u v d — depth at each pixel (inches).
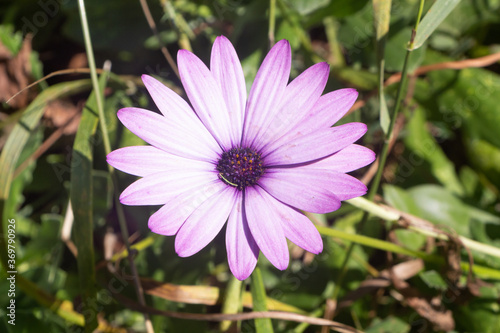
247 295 8.0
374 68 9.2
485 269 8.2
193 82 6.6
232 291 7.6
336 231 7.8
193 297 7.7
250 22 8.9
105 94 9.2
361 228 8.1
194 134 6.7
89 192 7.5
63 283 8.7
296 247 9.2
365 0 8.8
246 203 6.6
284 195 6.5
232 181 6.8
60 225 8.6
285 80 6.7
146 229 8.6
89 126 7.7
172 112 6.5
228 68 6.7
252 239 6.4
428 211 9.1
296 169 6.6
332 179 6.4
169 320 8.2
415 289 8.3
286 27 8.8
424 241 8.8
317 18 9.2
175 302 8.3
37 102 8.2
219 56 6.7
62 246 8.6
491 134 9.3
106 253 9.1
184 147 6.6
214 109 6.7
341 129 6.4
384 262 9.2
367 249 9.0
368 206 7.7
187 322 8.2
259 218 6.5
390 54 9.1
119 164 6.3
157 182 6.4
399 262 8.7
